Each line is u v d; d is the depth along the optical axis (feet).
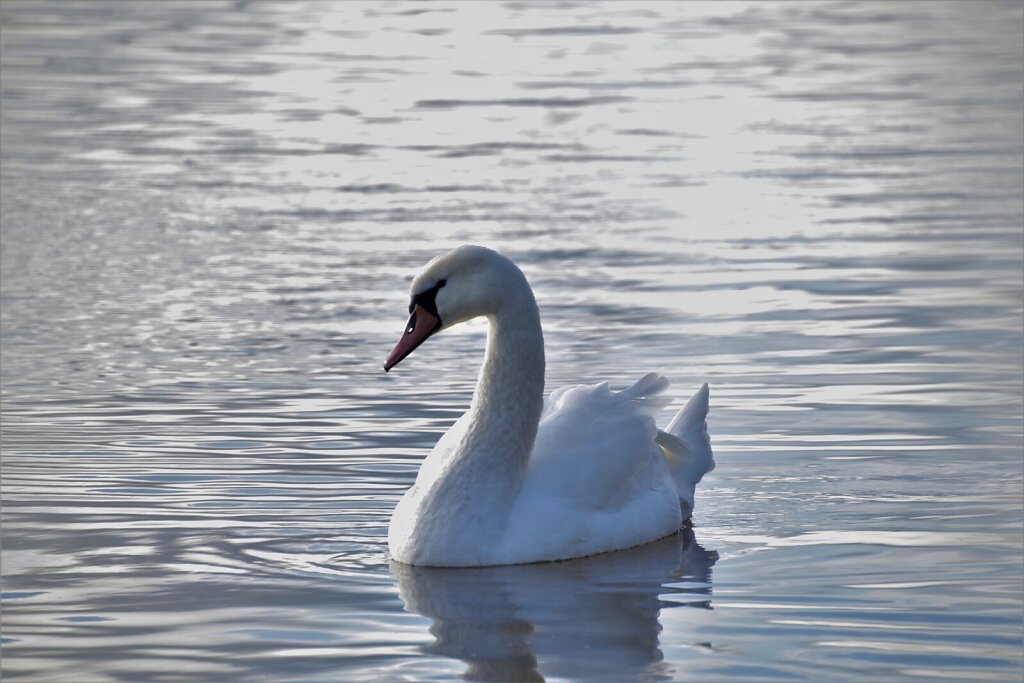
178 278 65.92
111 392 48.96
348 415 46.42
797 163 92.17
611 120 106.11
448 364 53.11
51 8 161.07
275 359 53.42
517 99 113.80
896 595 30.99
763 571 32.94
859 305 60.29
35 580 32.22
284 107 111.34
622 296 62.13
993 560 33.09
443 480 34.30
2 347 54.80
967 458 41.14
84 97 114.83
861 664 27.27
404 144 98.68
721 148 96.78
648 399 37.06
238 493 38.78
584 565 33.78
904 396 47.55
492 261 34.91
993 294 61.62
